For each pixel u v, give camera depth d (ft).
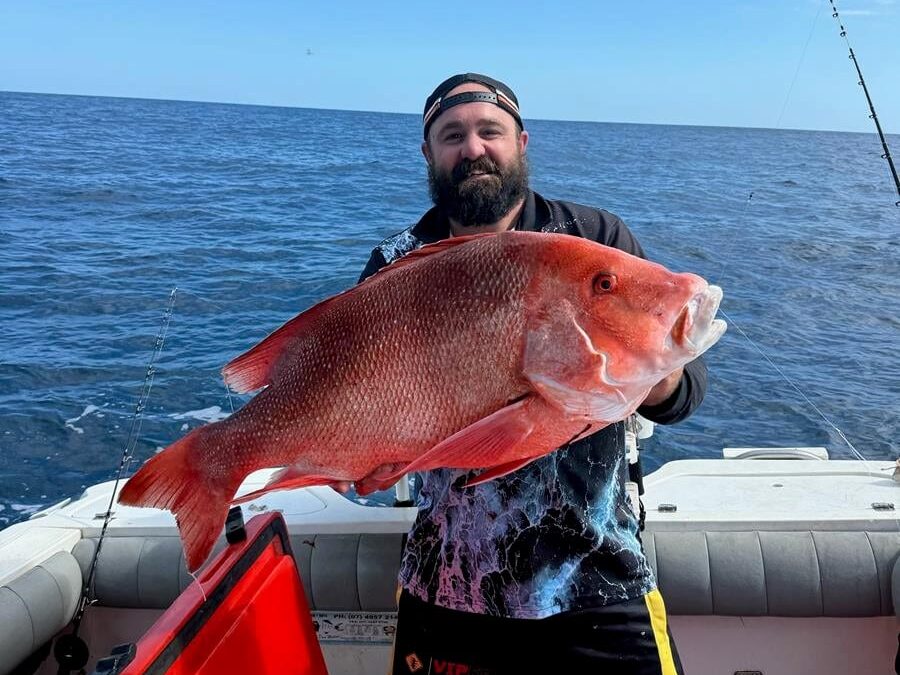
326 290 36.42
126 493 5.74
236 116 293.02
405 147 159.74
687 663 9.68
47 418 21.50
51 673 9.79
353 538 9.81
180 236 50.65
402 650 7.56
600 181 93.56
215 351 27.20
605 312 5.03
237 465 5.71
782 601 9.20
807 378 25.39
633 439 8.70
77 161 97.35
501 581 6.92
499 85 7.68
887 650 9.43
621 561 6.95
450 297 5.25
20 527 10.28
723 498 10.20
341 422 5.41
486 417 4.94
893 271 43.01
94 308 32.40
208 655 6.26
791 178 104.06
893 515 9.52
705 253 47.01
